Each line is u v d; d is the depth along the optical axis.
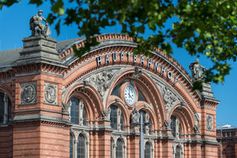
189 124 110.50
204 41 39.75
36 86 79.06
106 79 92.62
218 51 40.88
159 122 103.56
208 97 112.56
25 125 79.25
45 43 80.62
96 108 91.19
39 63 78.69
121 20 32.72
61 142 81.25
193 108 110.56
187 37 35.22
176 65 106.50
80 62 87.56
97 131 91.00
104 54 92.19
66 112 82.75
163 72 104.31
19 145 79.31
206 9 36.81
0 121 84.06
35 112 78.62
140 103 100.81
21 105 79.88
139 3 32.25
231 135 143.38
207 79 42.28
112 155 94.38
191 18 35.50
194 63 111.56
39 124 78.12
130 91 98.88
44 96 79.31
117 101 95.56
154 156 102.44
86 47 37.16
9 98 83.56
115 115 96.19
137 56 98.75
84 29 34.50
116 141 95.56
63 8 31.16
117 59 94.75
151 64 101.69
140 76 99.69
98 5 33.97
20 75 80.62
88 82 89.06
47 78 79.94
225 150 143.75
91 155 90.56
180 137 109.69
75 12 34.41
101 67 91.81
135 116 97.94
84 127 89.94
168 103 105.12
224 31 41.03
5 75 83.75
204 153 111.38
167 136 103.06
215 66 41.78
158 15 33.66
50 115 79.69
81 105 90.12
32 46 80.31
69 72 85.50
